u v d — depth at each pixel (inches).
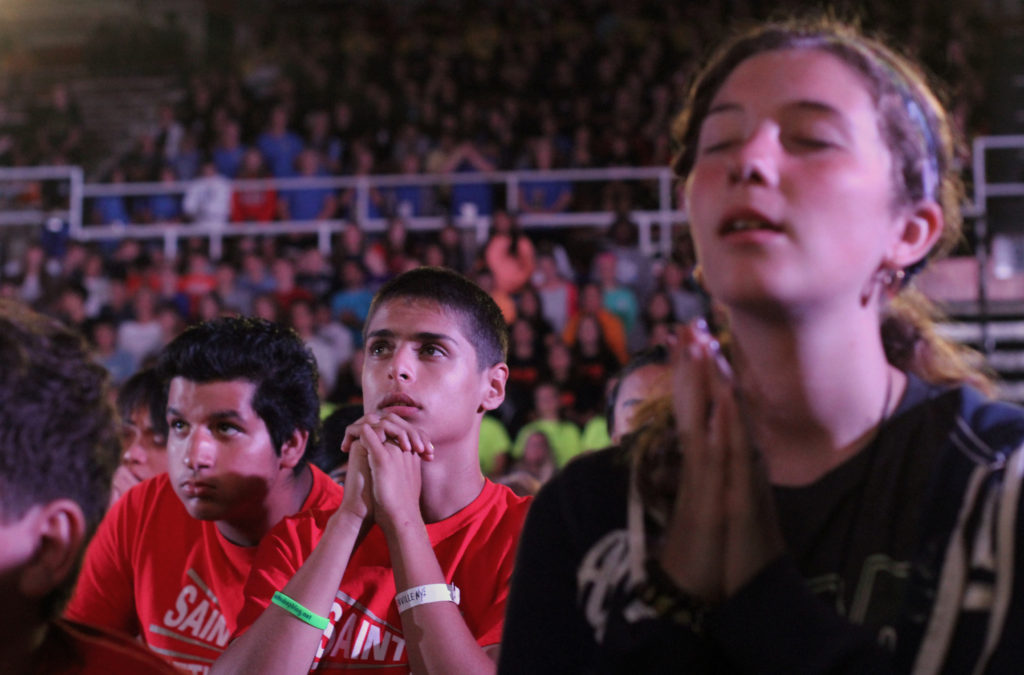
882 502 27.3
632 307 265.7
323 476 66.7
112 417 30.2
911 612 25.9
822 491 27.9
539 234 310.7
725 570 25.9
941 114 31.1
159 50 482.9
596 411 228.1
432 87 376.8
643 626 26.0
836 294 26.6
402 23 477.7
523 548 31.7
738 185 26.8
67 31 514.6
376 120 355.6
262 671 46.0
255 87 439.2
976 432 27.3
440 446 54.3
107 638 30.7
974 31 396.2
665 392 31.9
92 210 340.8
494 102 374.0
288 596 47.4
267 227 312.0
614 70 382.0
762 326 27.2
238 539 61.7
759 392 28.8
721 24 404.5
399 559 47.7
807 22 34.9
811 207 26.3
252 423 58.5
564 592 30.0
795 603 25.1
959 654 25.3
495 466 203.3
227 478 57.8
